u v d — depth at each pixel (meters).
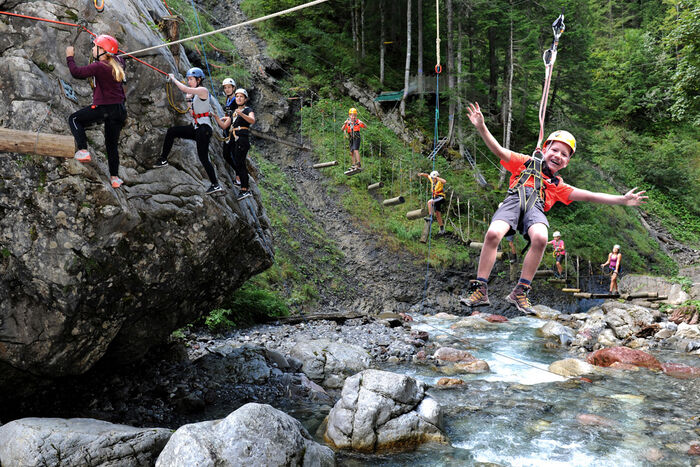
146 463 5.65
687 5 21.03
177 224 6.82
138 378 8.69
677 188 32.31
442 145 26.61
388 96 27.50
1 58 5.79
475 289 2.85
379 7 29.55
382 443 6.86
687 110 21.98
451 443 7.05
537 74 26.89
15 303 5.96
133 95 6.82
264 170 21.78
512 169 3.16
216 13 27.33
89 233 5.90
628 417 8.05
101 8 6.47
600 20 46.03
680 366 11.04
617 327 15.56
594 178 27.48
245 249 8.77
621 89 37.75
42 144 5.18
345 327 14.35
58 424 5.68
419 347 12.93
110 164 5.80
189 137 6.92
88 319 6.43
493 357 12.21
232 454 5.13
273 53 26.52
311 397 8.91
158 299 7.34
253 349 10.38
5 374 6.41
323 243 20.12
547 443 7.05
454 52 28.16
